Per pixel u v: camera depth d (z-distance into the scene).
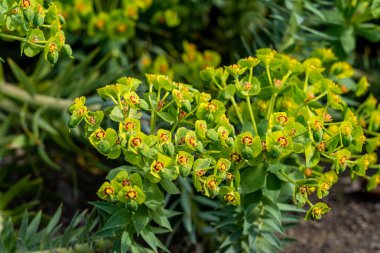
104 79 0.62
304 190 0.47
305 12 0.64
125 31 0.76
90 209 0.74
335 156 0.47
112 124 0.59
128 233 0.47
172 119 0.46
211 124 0.46
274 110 0.51
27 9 0.44
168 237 0.66
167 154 0.44
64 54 0.46
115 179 0.44
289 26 0.62
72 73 0.72
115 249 0.48
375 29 0.62
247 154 0.45
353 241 0.71
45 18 0.47
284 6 0.70
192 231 0.63
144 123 0.62
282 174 0.48
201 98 0.46
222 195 0.46
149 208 0.46
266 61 0.49
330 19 0.62
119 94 0.46
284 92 0.50
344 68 0.59
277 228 0.52
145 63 0.75
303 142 0.46
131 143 0.44
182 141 0.45
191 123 0.47
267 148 0.45
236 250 0.55
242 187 0.48
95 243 0.53
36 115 0.71
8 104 0.76
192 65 0.73
